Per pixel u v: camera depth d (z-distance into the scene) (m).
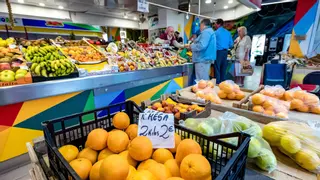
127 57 2.90
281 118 1.15
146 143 0.70
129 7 3.04
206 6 6.80
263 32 10.11
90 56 2.51
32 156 0.73
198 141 0.76
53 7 4.27
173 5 6.07
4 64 1.70
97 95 2.17
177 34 4.85
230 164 0.47
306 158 0.77
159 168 0.62
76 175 0.47
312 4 4.93
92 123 0.90
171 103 1.42
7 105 1.54
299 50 5.33
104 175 0.53
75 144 0.84
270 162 0.77
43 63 1.80
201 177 0.52
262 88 1.80
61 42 2.81
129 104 1.01
